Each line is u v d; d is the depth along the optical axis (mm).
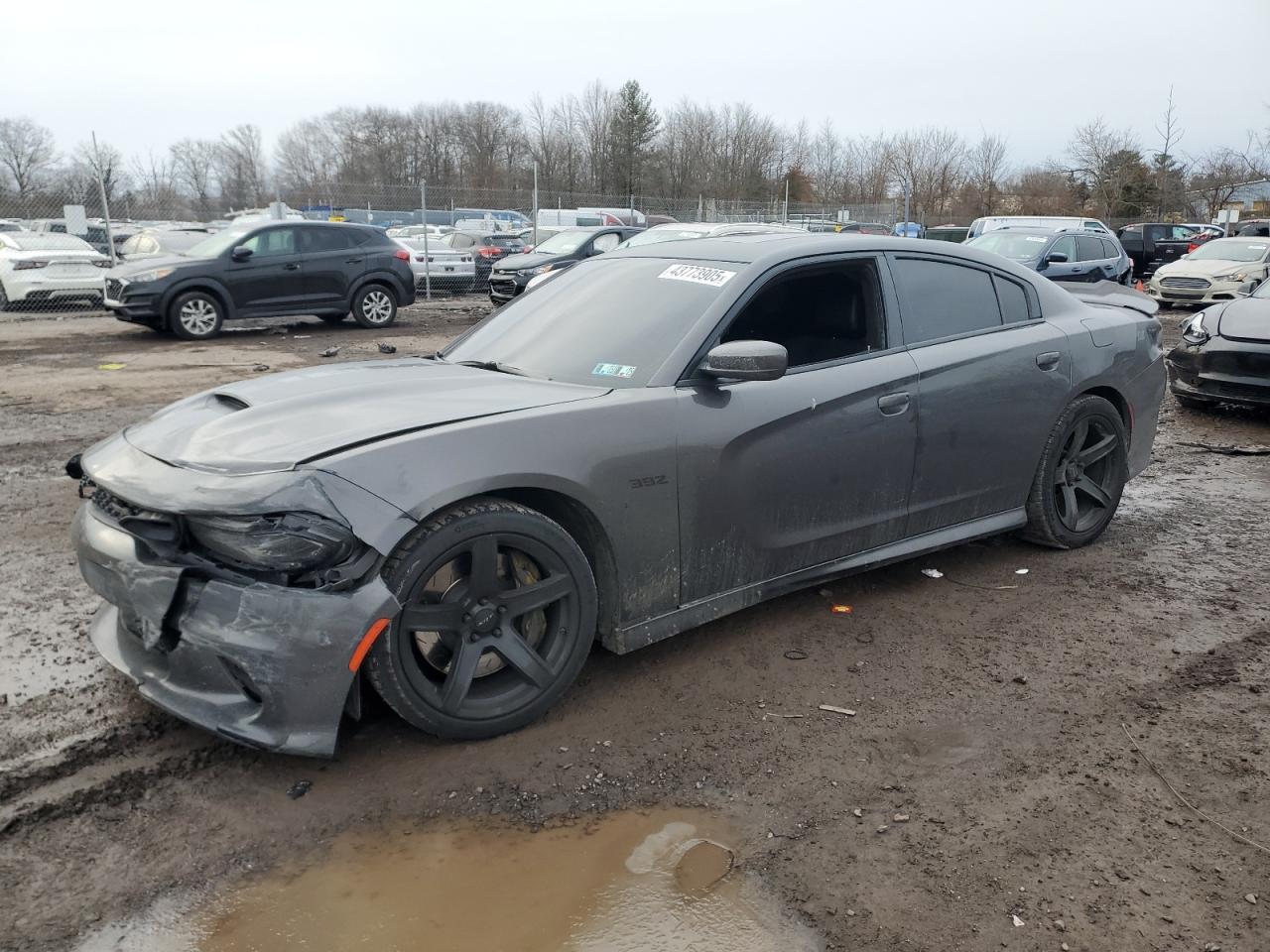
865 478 3736
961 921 2227
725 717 3135
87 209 21125
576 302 3854
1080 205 51500
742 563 3439
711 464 3254
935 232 31734
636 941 2170
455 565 2809
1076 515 4711
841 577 3986
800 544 3588
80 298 16375
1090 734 3059
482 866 2412
